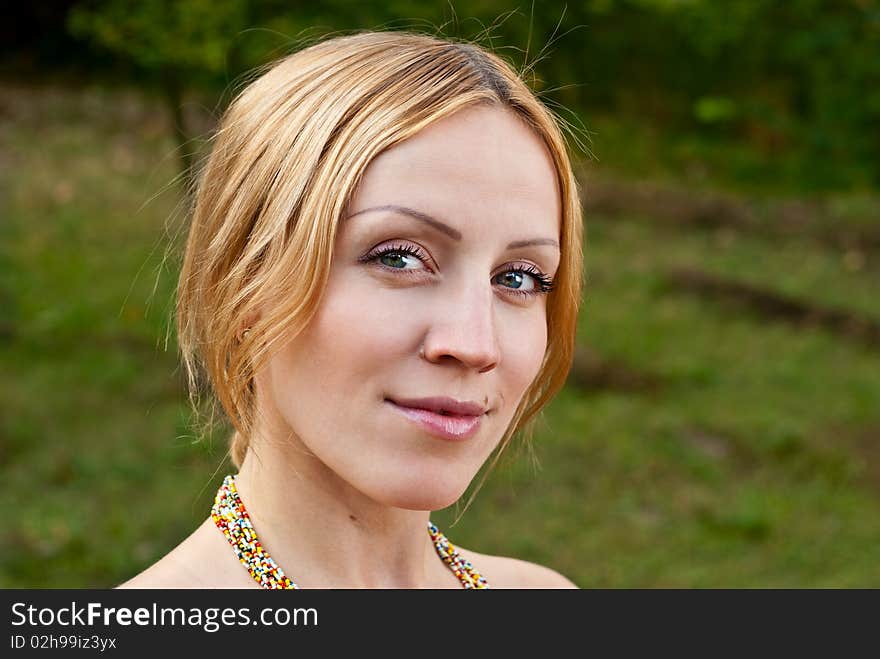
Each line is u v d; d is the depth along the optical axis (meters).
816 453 6.88
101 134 12.23
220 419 1.46
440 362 1.10
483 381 1.13
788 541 5.92
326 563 1.26
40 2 14.11
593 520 5.97
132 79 13.79
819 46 11.50
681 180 12.88
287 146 1.18
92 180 10.84
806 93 13.52
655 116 14.36
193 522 5.47
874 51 11.57
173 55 6.72
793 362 8.28
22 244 9.20
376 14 6.55
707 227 11.52
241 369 1.20
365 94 1.14
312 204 1.11
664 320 8.83
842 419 7.41
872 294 9.73
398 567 1.33
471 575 1.49
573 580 5.39
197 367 1.43
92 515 5.54
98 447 6.23
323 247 1.11
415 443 1.11
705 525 6.04
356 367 1.10
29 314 7.91
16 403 6.69
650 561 5.60
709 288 9.56
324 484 1.24
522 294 1.20
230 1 6.62
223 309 1.21
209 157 1.35
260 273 1.17
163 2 6.84
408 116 1.12
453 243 1.12
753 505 6.20
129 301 8.13
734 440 7.00
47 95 13.32
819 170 12.92
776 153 13.70
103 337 7.64
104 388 6.96
